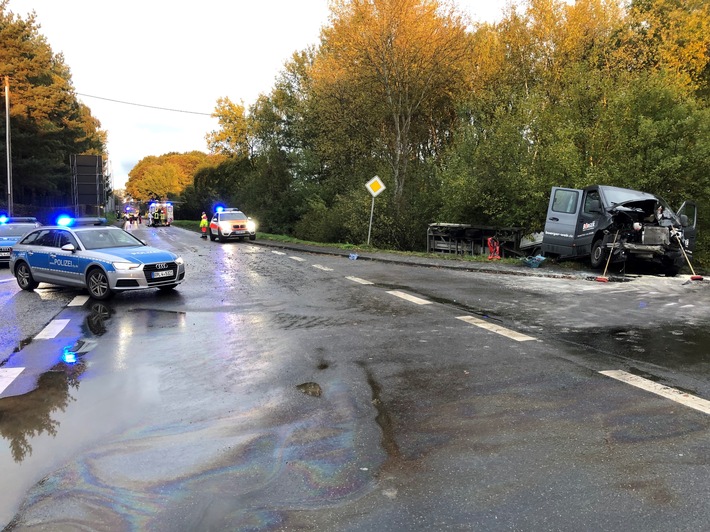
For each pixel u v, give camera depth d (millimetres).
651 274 13438
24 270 11781
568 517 2814
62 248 10828
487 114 20516
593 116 17469
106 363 5828
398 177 24188
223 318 8242
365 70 23297
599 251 13609
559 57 21312
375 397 4652
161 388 4973
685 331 7160
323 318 8141
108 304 9695
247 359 5902
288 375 5305
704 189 15359
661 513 2842
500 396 4641
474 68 23562
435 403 4488
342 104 26578
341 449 3643
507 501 2973
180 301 9859
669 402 4469
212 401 4609
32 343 6793
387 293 10508
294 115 36281
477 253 18656
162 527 2768
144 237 34406
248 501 3004
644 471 3297
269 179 38062
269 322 7891
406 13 21203
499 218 17516
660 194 15859
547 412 4266
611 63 19234
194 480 3248
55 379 5277
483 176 17719
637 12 22328
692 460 3436
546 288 11125
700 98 19781
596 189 14211
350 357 5926
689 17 21344
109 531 2736
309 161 32219
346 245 22203
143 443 3777
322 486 3160
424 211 21688
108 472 3357
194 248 23672
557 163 16156
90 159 37688
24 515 2893
